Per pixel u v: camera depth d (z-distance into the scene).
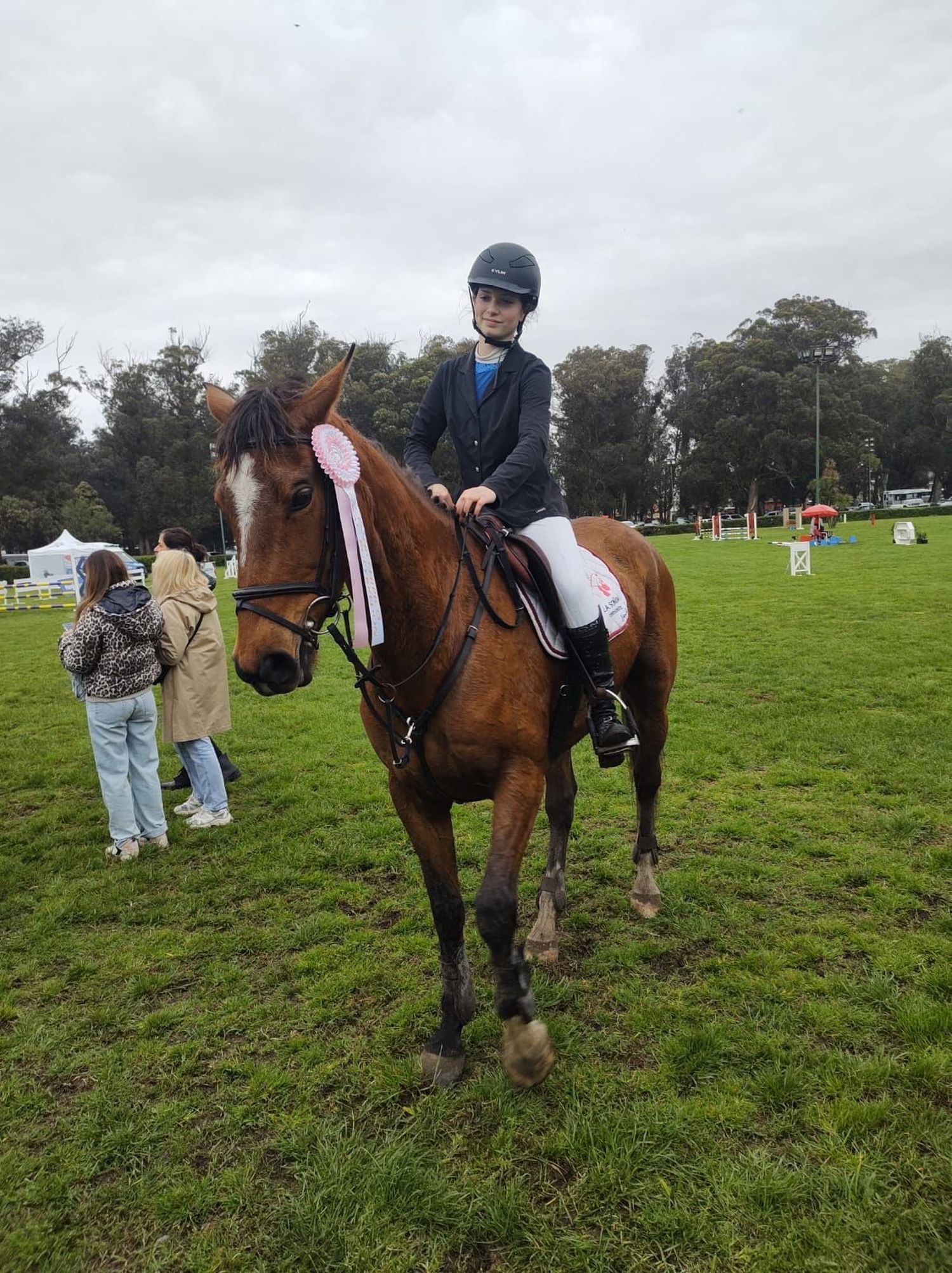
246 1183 2.12
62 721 8.04
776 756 5.56
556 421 60.81
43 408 45.97
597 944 3.27
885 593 13.53
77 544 29.66
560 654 2.57
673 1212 1.92
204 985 3.17
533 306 2.80
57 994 3.14
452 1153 2.18
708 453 55.00
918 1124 2.16
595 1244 1.87
